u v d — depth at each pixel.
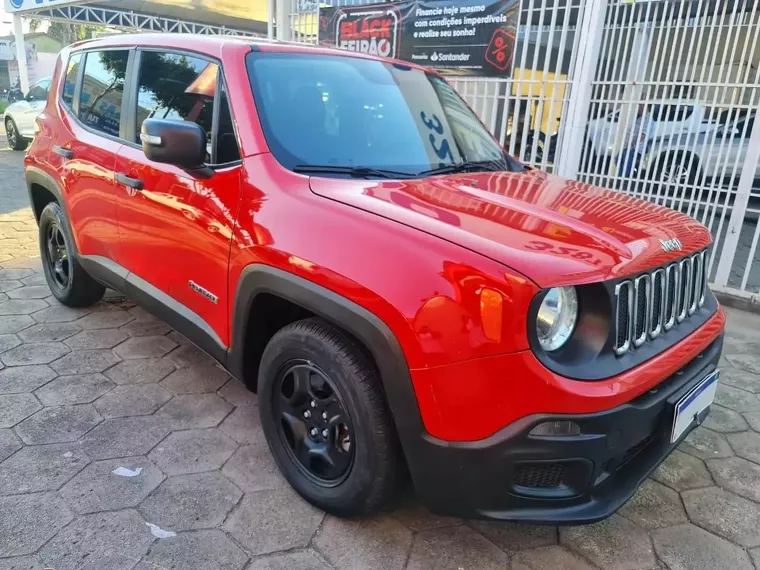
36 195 4.21
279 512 2.34
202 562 2.07
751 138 4.80
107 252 3.43
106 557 2.07
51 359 3.48
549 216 2.12
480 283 1.74
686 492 2.60
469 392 1.77
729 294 5.08
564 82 5.57
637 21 5.18
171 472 2.54
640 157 5.46
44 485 2.41
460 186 2.45
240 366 2.54
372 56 3.27
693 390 2.13
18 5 15.85
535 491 1.87
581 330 1.86
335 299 1.99
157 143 2.36
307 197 2.23
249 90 2.57
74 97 3.81
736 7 4.66
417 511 2.39
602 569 2.14
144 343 3.75
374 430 2.02
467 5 6.00
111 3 15.76
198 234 2.61
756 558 2.23
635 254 1.93
